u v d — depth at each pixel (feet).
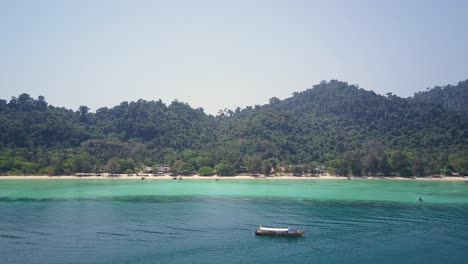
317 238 375.25
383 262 310.45
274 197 641.81
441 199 631.15
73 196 627.05
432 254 329.93
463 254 330.13
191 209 517.96
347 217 472.85
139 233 385.70
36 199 590.55
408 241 366.63
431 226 426.10
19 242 351.25
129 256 317.83
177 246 345.31
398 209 532.32
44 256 315.17
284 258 317.42
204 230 400.88
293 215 483.10
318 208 535.60
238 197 638.12
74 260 307.17
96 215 469.57
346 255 326.03
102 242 354.33
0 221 432.66
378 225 429.79
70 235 375.25
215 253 328.08
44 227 405.59
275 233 380.78
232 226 419.33
